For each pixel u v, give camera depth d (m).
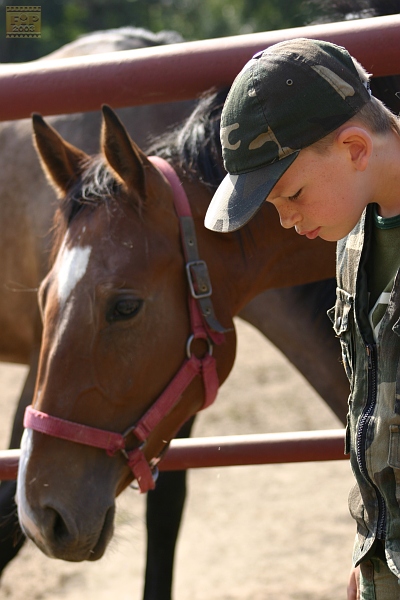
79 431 2.07
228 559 5.03
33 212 3.45
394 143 1.60
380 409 1.58
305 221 1.61
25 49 15.60
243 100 1.58
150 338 2.12
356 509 1.72
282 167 1.55
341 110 1.54
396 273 1.58
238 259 2.37
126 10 17.98
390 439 1.56
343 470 6.41
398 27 1.96
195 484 6.26
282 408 7.42
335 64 1.56
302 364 3.07
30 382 3.41
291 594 4.50
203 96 2.36
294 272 2.52
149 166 2.20
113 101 2.13
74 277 2.09
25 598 4.60
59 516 2.07
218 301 2.29
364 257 1.67
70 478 2.07
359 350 1.67
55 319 2.10
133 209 2.16
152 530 3.59
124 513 2.43
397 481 1.57
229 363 2.34
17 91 2.15
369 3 2.70
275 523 5.50
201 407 2.30
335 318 1.80
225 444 2.25
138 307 2.09
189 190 2.30
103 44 3.78
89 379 2.08
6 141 3.63
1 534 3.07
